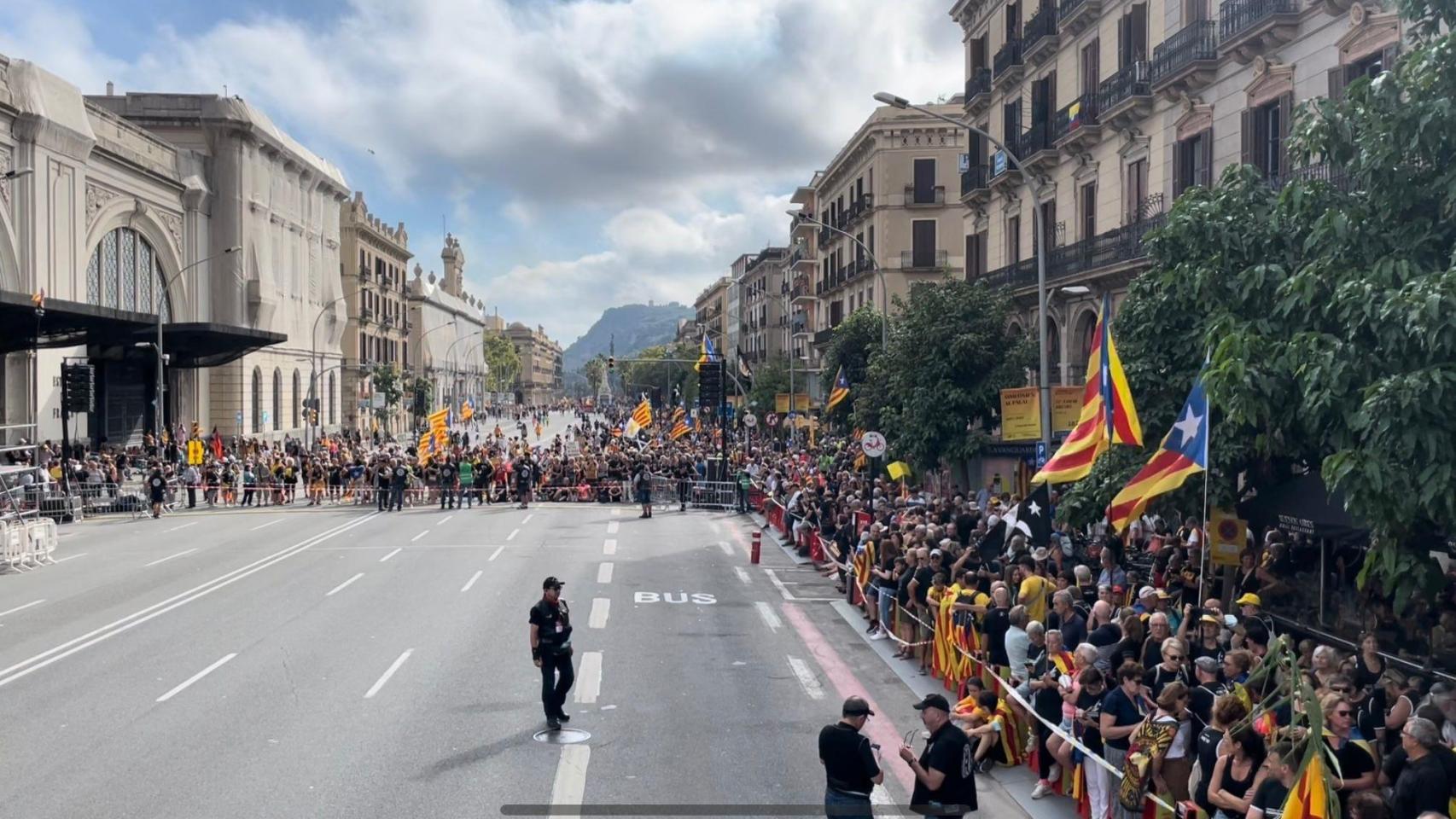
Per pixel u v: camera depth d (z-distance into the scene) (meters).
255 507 40.31
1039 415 23.30
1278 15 20.59
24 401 42.22
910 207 56.84
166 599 20.41
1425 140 10.48
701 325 159.25
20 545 24.59
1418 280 9.59
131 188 49.84
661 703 13.55
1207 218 14.17
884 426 30.47
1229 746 7.72
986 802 10.32
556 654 12.30
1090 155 29.50
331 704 13.22
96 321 37.59
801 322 81.19
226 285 58.50
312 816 9.62
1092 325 29.78
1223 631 10.93
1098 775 9.40
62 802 9.88
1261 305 13.42
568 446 73.69
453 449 45.66
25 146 41.28
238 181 58.69
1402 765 7.56
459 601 20.34
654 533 31.75
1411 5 11.02
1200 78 23.81
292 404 68.44
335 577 23.19
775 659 16.11
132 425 51.94
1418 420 9.27
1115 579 15.41
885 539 18.19
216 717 12.60
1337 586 14.04
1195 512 14.12
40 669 14.90
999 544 18.69
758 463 43.31
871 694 14.16
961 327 28.50
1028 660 11.66
